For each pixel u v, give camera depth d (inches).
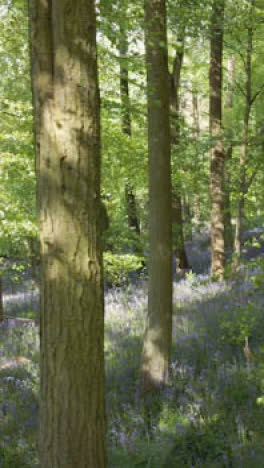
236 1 396.5
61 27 124.6
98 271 132.3
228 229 829.2
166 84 292.8
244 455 208.8
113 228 527.8
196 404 267.4
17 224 401.7
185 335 389.4
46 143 127.5
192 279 567.2
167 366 309.6
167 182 298.8
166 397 289.7
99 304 133.3
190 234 1030.4
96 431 134.6
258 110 660.7
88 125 128.6
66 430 131.2
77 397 130.7
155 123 293.4
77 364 130.0
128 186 541.3
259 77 637.9
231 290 471.8
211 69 549.3
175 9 300.2
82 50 126.5
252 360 307.0
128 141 454.9
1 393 330.6
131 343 406.0
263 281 266.1
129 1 271.6
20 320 565.3
